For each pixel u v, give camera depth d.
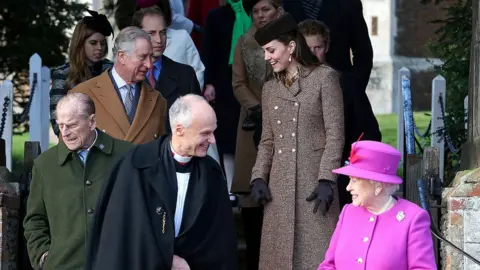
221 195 21.72
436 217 26.08
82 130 23.22
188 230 21.19
